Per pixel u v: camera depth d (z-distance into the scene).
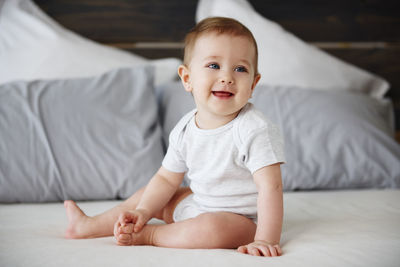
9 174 1.32
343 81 1.96
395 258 0.67
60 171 1.36
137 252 0.72
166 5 2.21
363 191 1.42
